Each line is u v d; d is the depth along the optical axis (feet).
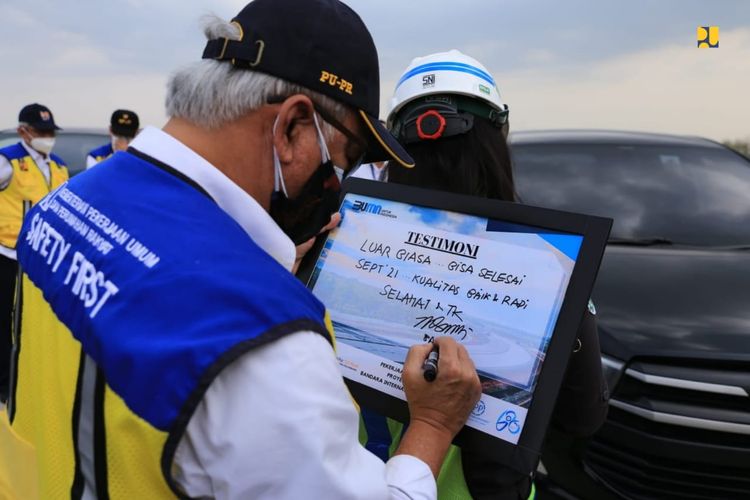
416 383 2.73
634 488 5.83
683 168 9.89
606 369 5.98
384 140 2.68
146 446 1.85
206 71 2.41
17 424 2.58
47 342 2.29
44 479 2.26
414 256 3.23
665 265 7.54
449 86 3.53
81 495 2.09
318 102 2.48
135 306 1.97
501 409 2.76
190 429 1.89
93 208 2.37
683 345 5.83
